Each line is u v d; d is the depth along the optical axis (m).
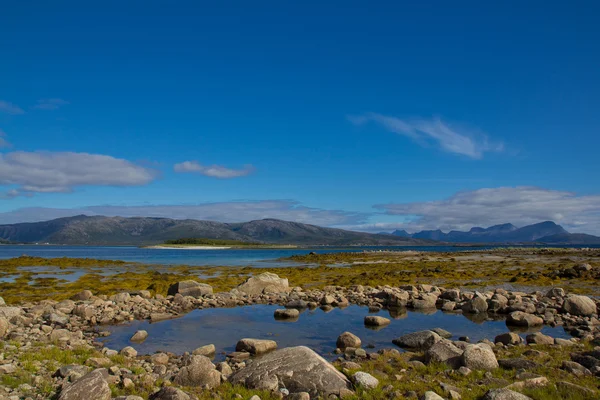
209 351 16.62
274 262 94.25
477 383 11.56
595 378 11.62
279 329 21.77
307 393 10.73
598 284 37.97
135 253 187.38
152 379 12.22
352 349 16.53
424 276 47.88
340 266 71.12
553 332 20.20
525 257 89.81
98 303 27.59
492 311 26.61
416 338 17.53
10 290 36.28
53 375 11.83
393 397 10.46
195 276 53.62
